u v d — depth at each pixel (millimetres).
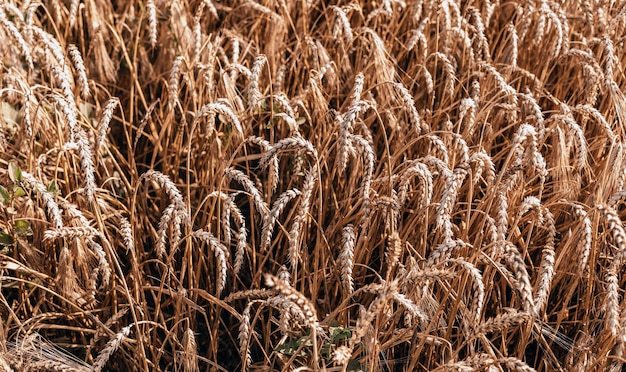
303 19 2002
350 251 1543
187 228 1635
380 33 2084
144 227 1825
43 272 1705
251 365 1680
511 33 1927
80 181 1814
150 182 1844
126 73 2023
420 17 2027
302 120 1804
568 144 1740
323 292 1751
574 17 1997
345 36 1922
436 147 1749
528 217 1730
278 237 1719
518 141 1548
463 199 1789
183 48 1977
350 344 1442
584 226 1580
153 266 1813
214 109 1635
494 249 1582
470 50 1904
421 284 1565
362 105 1583
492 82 1913
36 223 1706
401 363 1692
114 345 1544
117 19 2078
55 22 2041
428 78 1839
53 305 1692
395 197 1642
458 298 1568
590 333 1665
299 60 1928
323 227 1824
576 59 1991
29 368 1563
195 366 1597
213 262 1771
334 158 1836
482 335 1562
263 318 1734
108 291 1688
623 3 2018
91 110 1924
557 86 1981
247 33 2084
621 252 1482
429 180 1608
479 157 1546
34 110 1786
